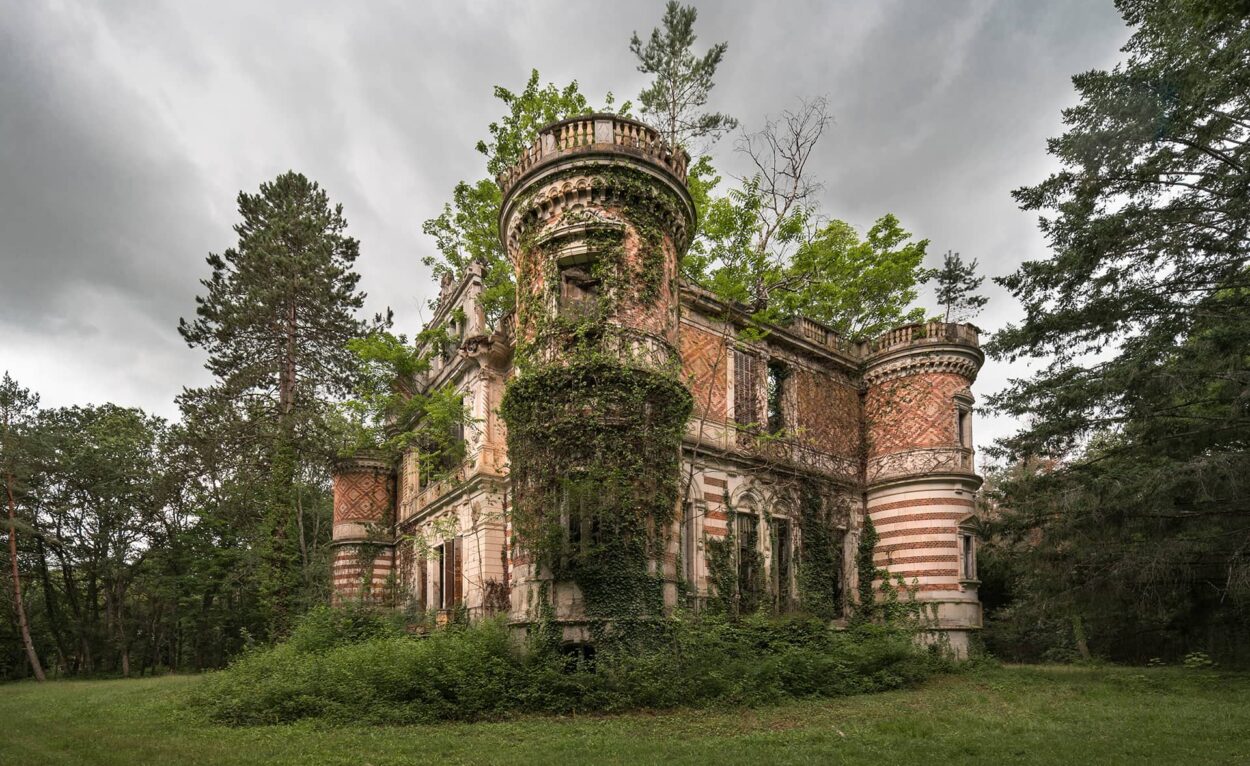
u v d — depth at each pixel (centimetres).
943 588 2561
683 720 1443
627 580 1789
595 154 2009
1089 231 2069
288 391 3341
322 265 3475
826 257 3647
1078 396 2111
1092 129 2052
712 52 2784
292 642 2209
